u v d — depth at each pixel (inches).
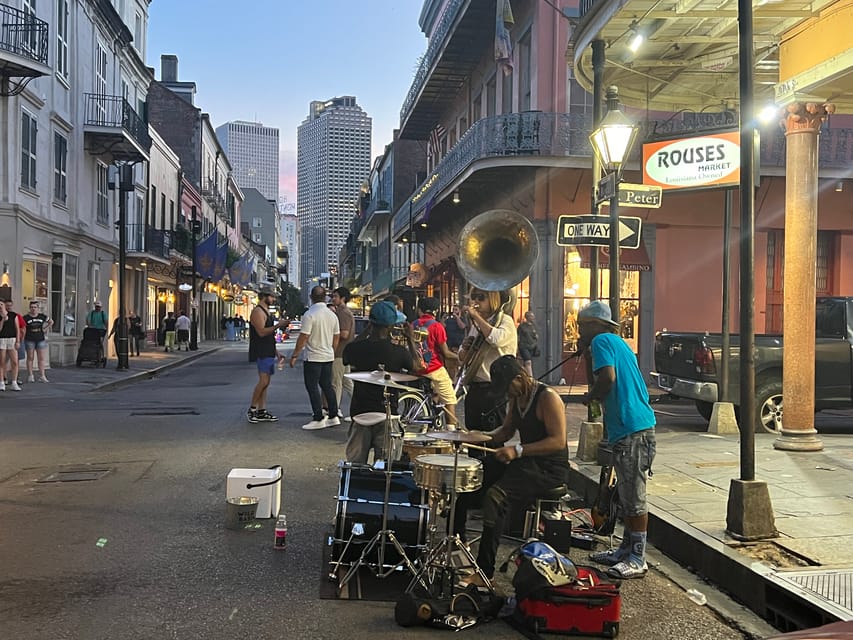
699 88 433.4
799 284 325.7
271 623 161.0
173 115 1765.5
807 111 321.1
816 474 279.7
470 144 688.4
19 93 700.7
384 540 186.2
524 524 203.9
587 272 671.1
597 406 304.7
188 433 395.5
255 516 230.4
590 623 157.2
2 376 587.2
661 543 218.8
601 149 305.6
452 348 579.2
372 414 226.5
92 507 250.4
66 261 847.7
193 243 1298.0
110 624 158.7
